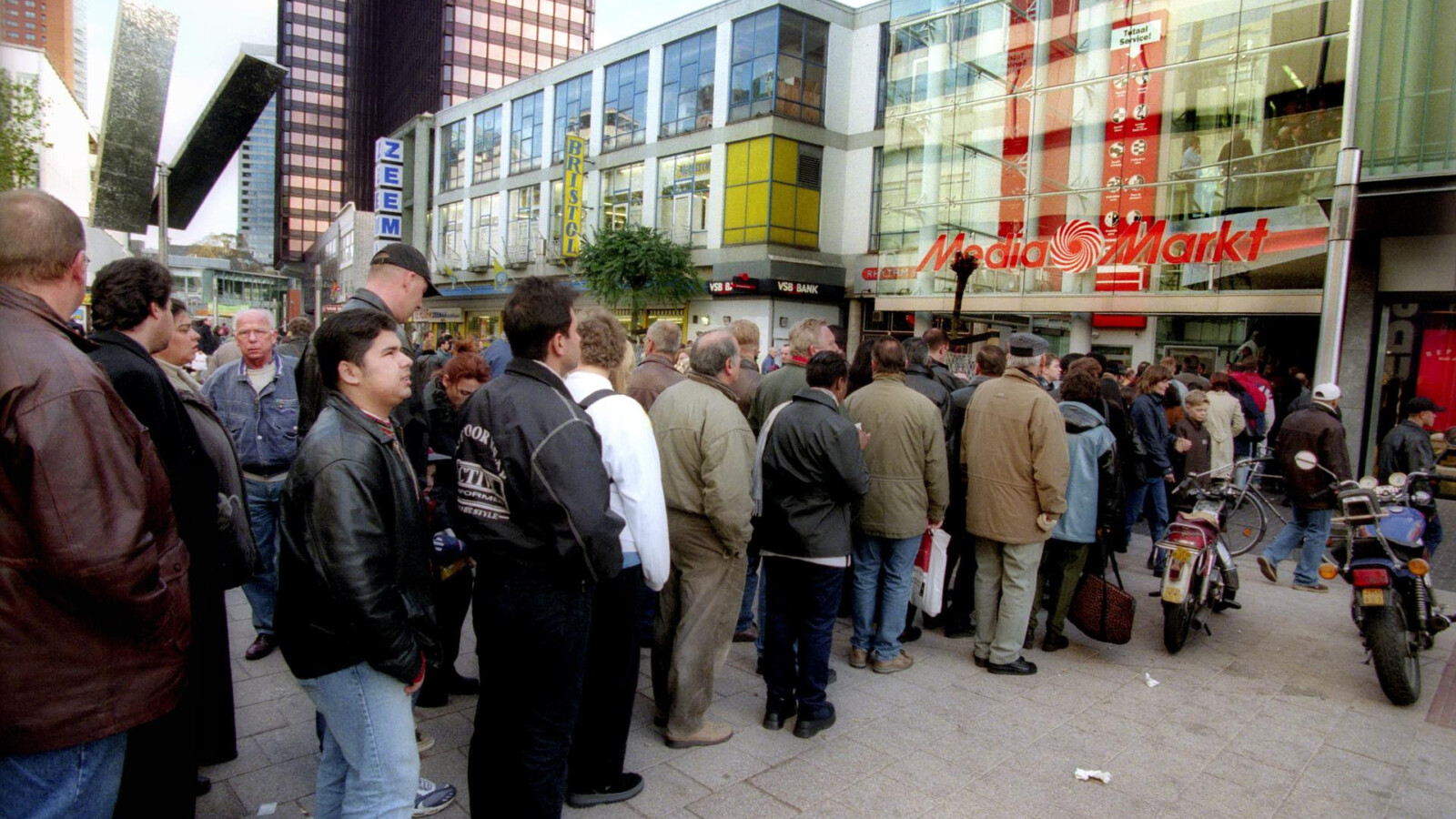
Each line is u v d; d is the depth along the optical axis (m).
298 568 2.14
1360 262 11.23
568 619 2.52
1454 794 3.42
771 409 5.05
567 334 2.60
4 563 1.69
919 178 20.72
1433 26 9.43
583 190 31.03
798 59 24.20
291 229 101.94
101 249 13.77
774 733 3.81
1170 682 4.59
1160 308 15.98
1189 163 15.98
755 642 5.16
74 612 1.76
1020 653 4.91
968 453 4.68
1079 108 17.56
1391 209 9.59
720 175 25.45
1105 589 4.73
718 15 25.69
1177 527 5.17
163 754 2.05
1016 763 3.58
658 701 3.79
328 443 2.13
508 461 2.43
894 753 3.63
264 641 4.52
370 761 2.21
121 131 29.00
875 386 4.51
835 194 25.34
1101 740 3.84
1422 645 4.91
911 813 3.15
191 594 2.56
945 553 4.71
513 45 77.56
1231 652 5.12
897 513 4.38
